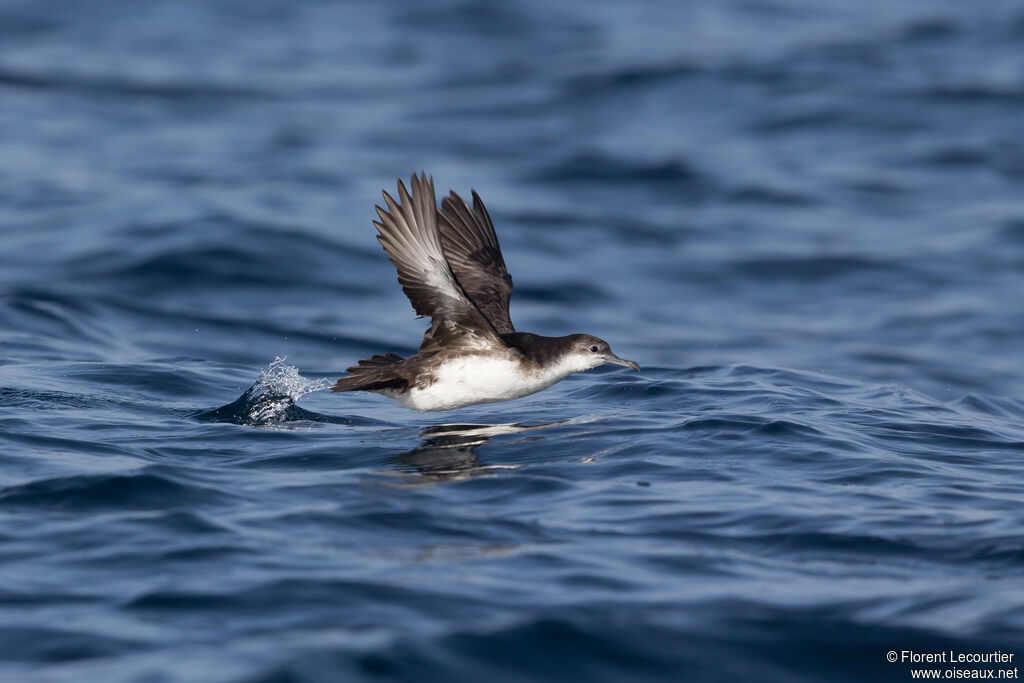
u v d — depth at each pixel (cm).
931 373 1806
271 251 2264
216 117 3662
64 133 3384
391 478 996
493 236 1239
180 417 1219
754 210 2750
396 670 648
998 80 3606
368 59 4375
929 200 2767
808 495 959
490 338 1119
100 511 883
